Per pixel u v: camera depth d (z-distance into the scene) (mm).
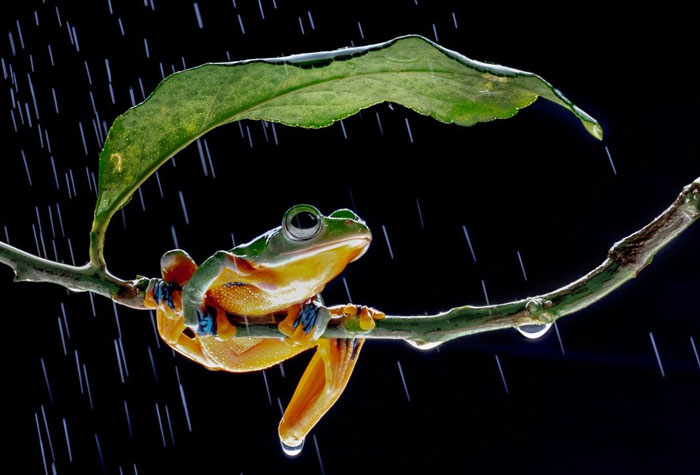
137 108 563
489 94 559
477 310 567
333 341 595
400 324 573
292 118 565
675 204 555
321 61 553
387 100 562
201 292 578
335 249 576
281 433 596
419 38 546
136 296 581
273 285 578
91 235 572
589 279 559
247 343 591
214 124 566
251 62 556
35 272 571
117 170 568
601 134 543
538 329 565
